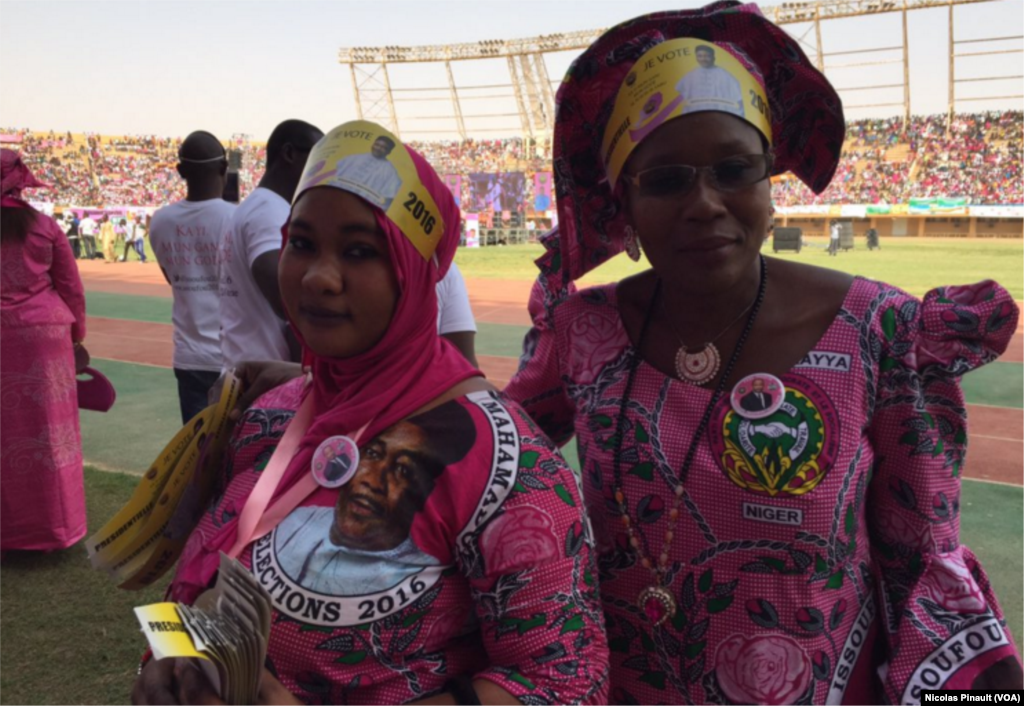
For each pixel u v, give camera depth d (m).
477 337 13.20
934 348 1.42
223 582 1.22
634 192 1.47
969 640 1.40
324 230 1.37
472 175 49.56
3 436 4.20
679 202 1.39
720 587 1.47
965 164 53.62
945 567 1.43
